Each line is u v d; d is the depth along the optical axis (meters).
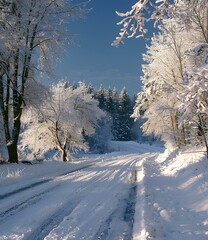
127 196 9.88
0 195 10.20
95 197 9.72
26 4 19.55
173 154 21.14
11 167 17.80
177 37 15.87
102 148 74.94
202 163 12.94
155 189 10.89
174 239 5.75
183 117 6.58
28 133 34.00
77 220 7.13
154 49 20.58
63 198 9.59
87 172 17.06
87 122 36.50
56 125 32.72
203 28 10.05
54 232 6.27
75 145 36.62
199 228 6.39
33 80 21.86
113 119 99.75
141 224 6.58
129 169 18.59
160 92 21.88
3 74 20.19
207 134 16.08
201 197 8.69
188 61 15.77
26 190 11.22
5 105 21.09
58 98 32.75
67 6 21.11
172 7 6.59
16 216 7.58
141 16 6.70
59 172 17.36
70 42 21.39
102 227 6.60
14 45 18.72
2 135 22.73
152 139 95.69
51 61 22.22
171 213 7.48
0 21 18.42
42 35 21.05
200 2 6.67
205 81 6.32
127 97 104.50
